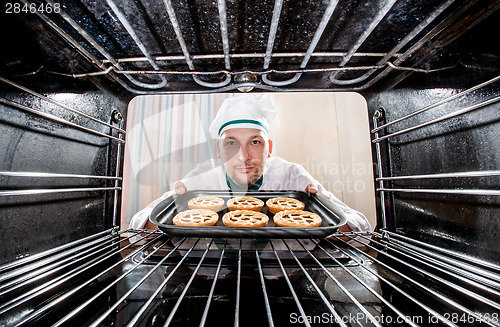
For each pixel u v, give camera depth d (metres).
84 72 0.47
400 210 0.54
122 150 0.62
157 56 0.45
